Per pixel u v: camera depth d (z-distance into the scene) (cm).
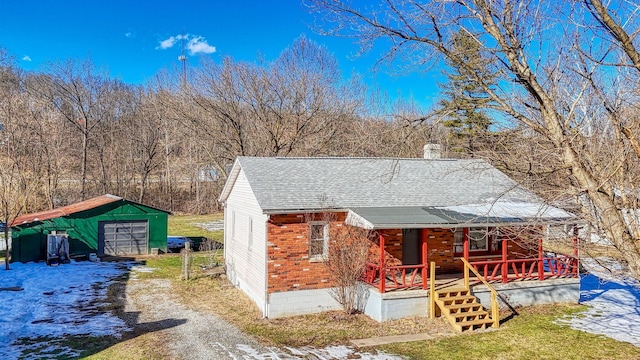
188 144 4825
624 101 775
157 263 2406
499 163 926
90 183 4809
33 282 1898
